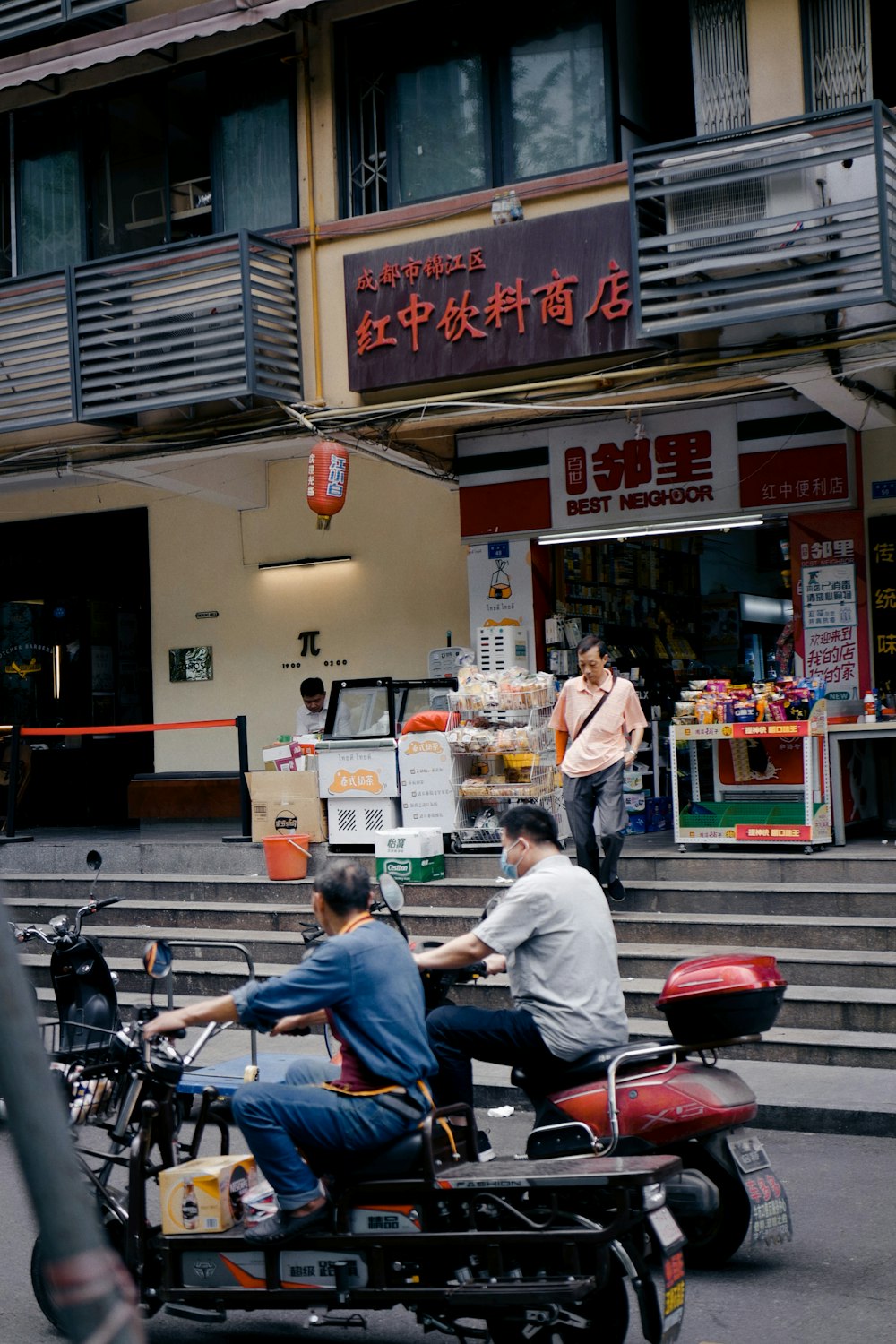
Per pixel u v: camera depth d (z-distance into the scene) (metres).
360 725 11.18
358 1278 4.25
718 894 9.23
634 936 9.04
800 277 8.70
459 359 10.20
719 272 9.16
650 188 9.18
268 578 13.62
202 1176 4.46
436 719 10.49
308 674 13.42
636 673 11.90
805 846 9.66
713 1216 5.01
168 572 14.10
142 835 12.94
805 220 8.62
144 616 14.31
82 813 14.68
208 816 13.27
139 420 11.75
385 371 10.48
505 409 10.20
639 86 10.59
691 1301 4.80
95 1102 5.06
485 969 5.39
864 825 10.73
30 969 10.22
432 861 10.21
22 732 12.16
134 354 11.35
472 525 11.96
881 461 10.65
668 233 9.20
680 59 10.70
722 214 9.02
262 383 10.84
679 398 9.98
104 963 6.66
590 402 10.01
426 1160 4.21
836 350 9.02
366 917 4.54
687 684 13.27
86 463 11.94
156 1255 4.53
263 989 4.34
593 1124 4.96
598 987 5.08
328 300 11.02
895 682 10.62
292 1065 5.20
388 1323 4.88
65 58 11.23
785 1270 5.07
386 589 13.07
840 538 10.77
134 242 12.16
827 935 8.55
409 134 10.99
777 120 8.79
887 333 8.84
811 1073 7.41
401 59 11.02
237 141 11.60
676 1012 5.01
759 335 9.32
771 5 9.41
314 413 10.88
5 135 12.77
